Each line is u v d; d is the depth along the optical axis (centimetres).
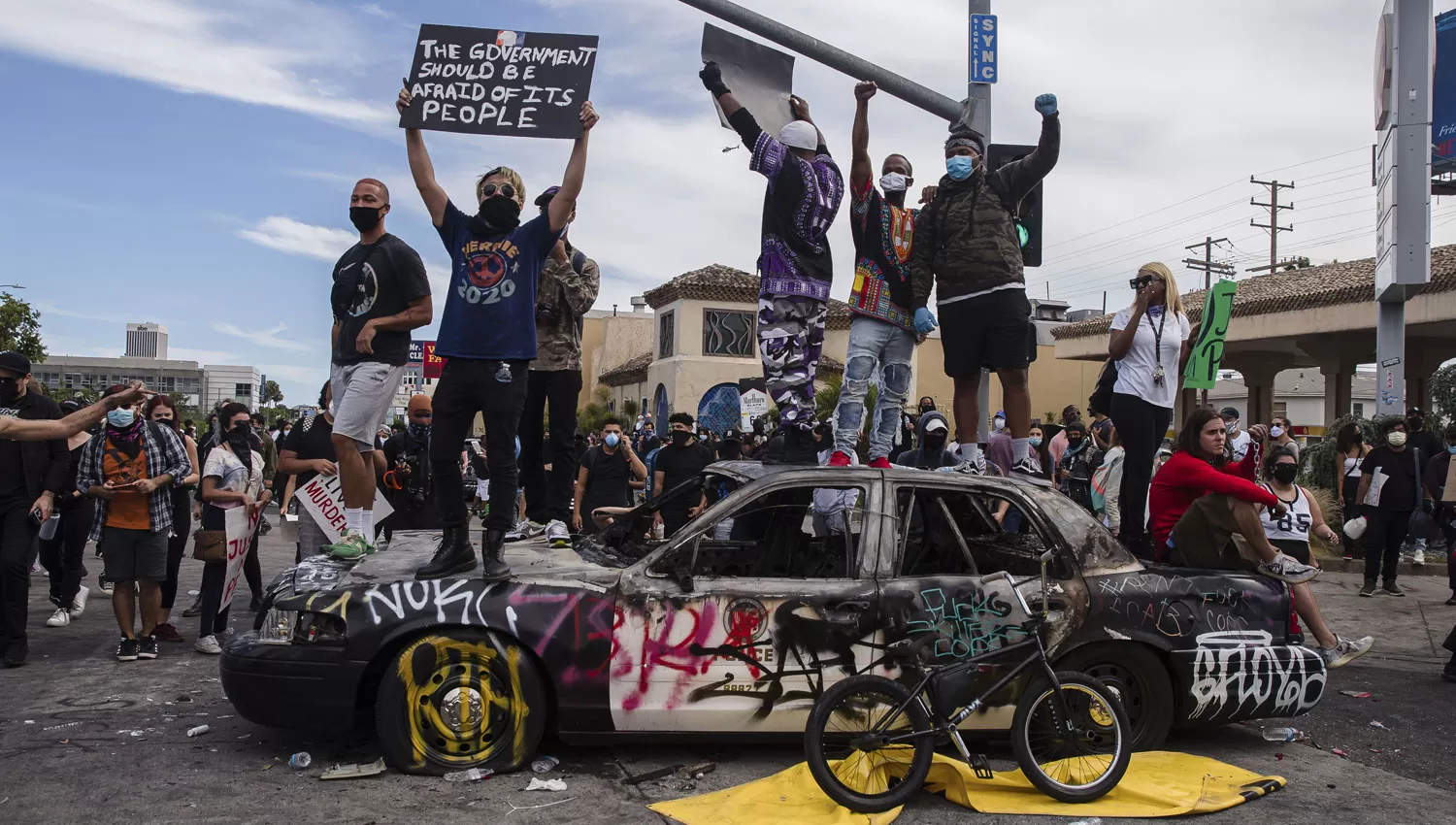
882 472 532
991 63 900
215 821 429
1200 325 791
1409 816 461
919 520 594
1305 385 5147
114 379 12562
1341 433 1330
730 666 492
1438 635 887
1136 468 701
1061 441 1366
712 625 493
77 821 427
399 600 485
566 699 485
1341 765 538
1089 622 519
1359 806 475
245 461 801
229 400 805
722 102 625
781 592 500
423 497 844
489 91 560
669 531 753
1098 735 484
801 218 634
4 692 643
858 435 666
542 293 725
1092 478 1046
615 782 486
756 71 671
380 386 625
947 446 1026
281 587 511
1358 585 1187
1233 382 4859
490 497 515
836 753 463
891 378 685
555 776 491
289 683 477
